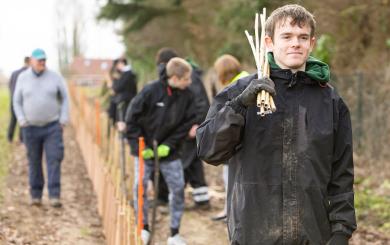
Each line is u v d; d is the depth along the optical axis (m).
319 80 3.04
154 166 6.21
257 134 3.03
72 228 6.95
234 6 13.14
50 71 7.90
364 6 12.20
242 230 3.04
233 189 3.15
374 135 10.19
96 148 8.84
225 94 3.19
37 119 7.80
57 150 7.89
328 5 11.97
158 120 6.07
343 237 3.02
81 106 15.53
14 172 10.88
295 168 3.00
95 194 9.02
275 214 3.00
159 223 7.34
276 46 3.10
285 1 9.63
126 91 10.91
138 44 24.53
